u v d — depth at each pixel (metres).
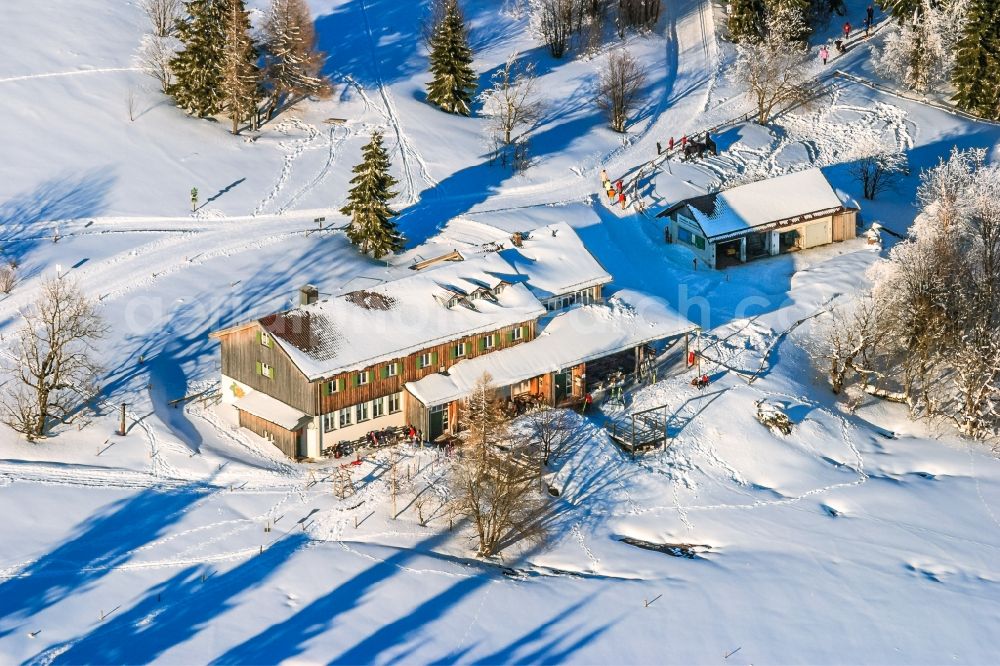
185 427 74.62
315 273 91.38
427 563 64.12
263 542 64.88
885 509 70.44
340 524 66.88
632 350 85.56
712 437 76.19
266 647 57.00
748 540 67.50
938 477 74.38
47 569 61.44
